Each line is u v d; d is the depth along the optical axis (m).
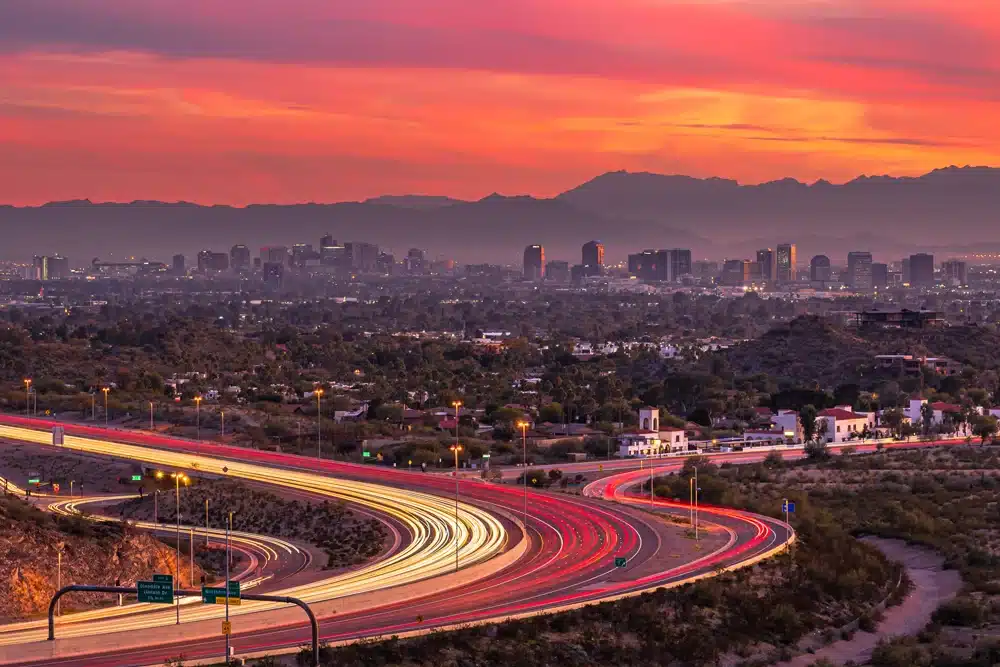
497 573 131.62
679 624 111.88
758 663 105.88
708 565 133.62
